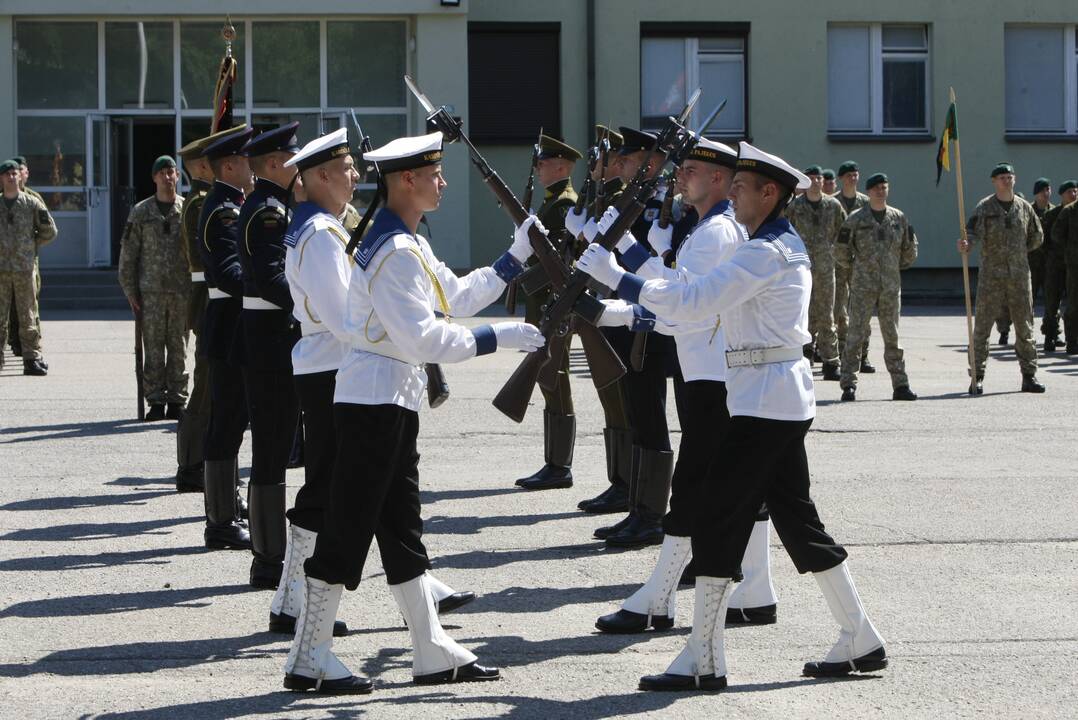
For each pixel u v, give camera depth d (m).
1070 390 17.80
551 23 32.91
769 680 6.79
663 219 8.52
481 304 7.87
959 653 7.17
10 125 30.55
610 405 10.50
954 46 33.94
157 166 14.76
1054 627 7.63
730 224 7.50
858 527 10.00
